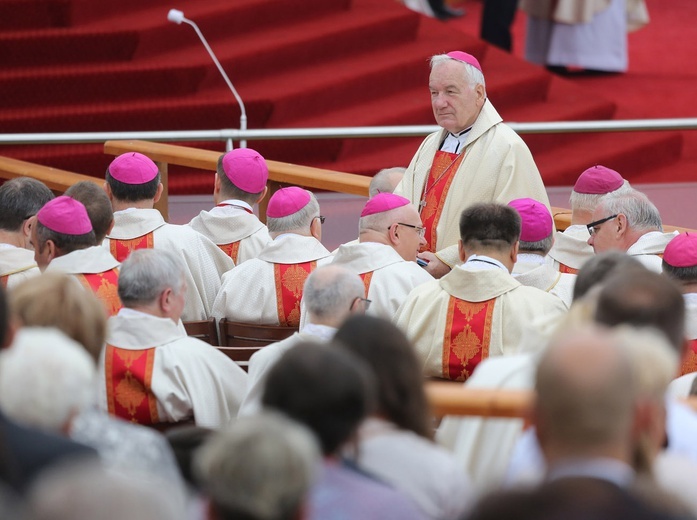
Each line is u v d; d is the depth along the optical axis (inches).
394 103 1512.1
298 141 1400.1
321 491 325.4
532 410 303.3
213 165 1054.4
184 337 577.6
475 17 1951.3
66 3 1433.3
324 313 527.2
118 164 776.3
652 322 387.9
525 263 677.9
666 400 382.3
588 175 793.6
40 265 668.7
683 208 1068.5
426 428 386.0
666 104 1630.2
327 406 328.2
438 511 365.4
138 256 574.9
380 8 1642.5
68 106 1389.0
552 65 1697.8
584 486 273.9
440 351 610.5
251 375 535.5
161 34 1456.7
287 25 1563.7
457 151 832.3
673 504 275.6
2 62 1398.9
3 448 322.3
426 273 689.6
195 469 385.4
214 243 791.1
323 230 1015.0
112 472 234.8
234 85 1456.7
